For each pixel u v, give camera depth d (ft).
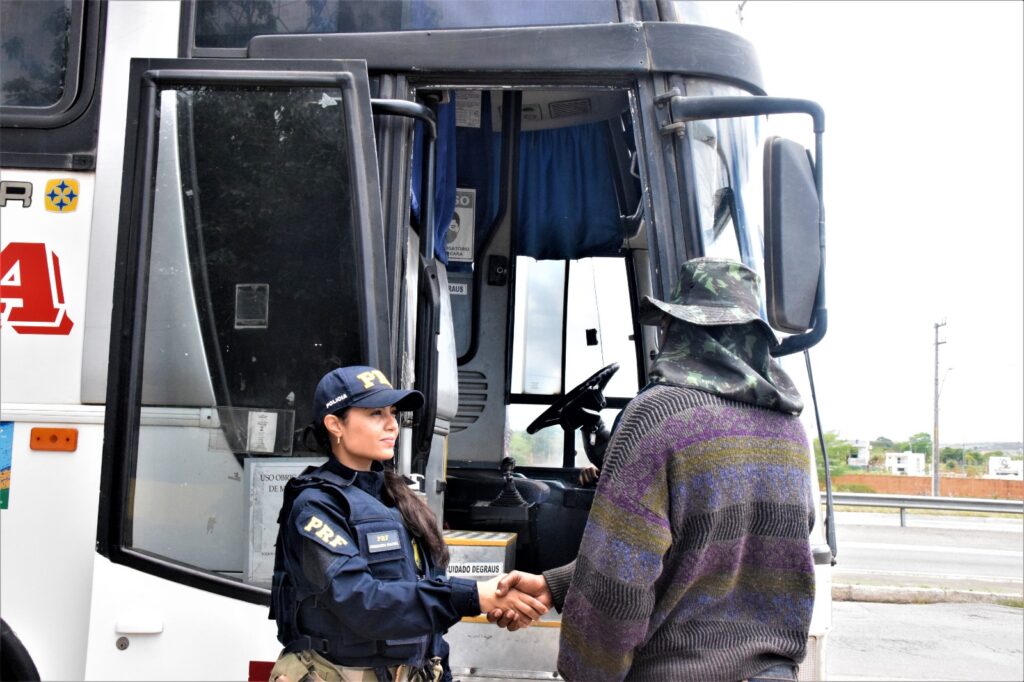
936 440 105.91
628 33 10.56
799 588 7.30
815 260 9.12
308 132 10.26
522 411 16.33
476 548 11.71
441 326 12.19
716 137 10.90
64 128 10.69
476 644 11.14
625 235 15.99
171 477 9.99
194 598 9.89
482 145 15.57
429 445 10.76
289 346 10.09
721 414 7.18
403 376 10.36
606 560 6.98
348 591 7.23
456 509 13.67
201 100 10.35
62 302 10.43
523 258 16.43
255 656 9.82
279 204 10.23
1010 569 44.55
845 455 152.56
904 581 39.63
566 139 16.22
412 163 10.71
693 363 7.47
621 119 15.55
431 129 10.77
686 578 7.07
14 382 10.31
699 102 10.31
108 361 10.09
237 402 10.07
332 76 10.17
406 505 8.25
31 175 10.61
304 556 7.45
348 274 10.11
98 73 10.81
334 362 10.02
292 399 10.03
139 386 10.03
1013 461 133.80
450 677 8.91
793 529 7.27
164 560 9.89
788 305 8.93
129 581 9.89
